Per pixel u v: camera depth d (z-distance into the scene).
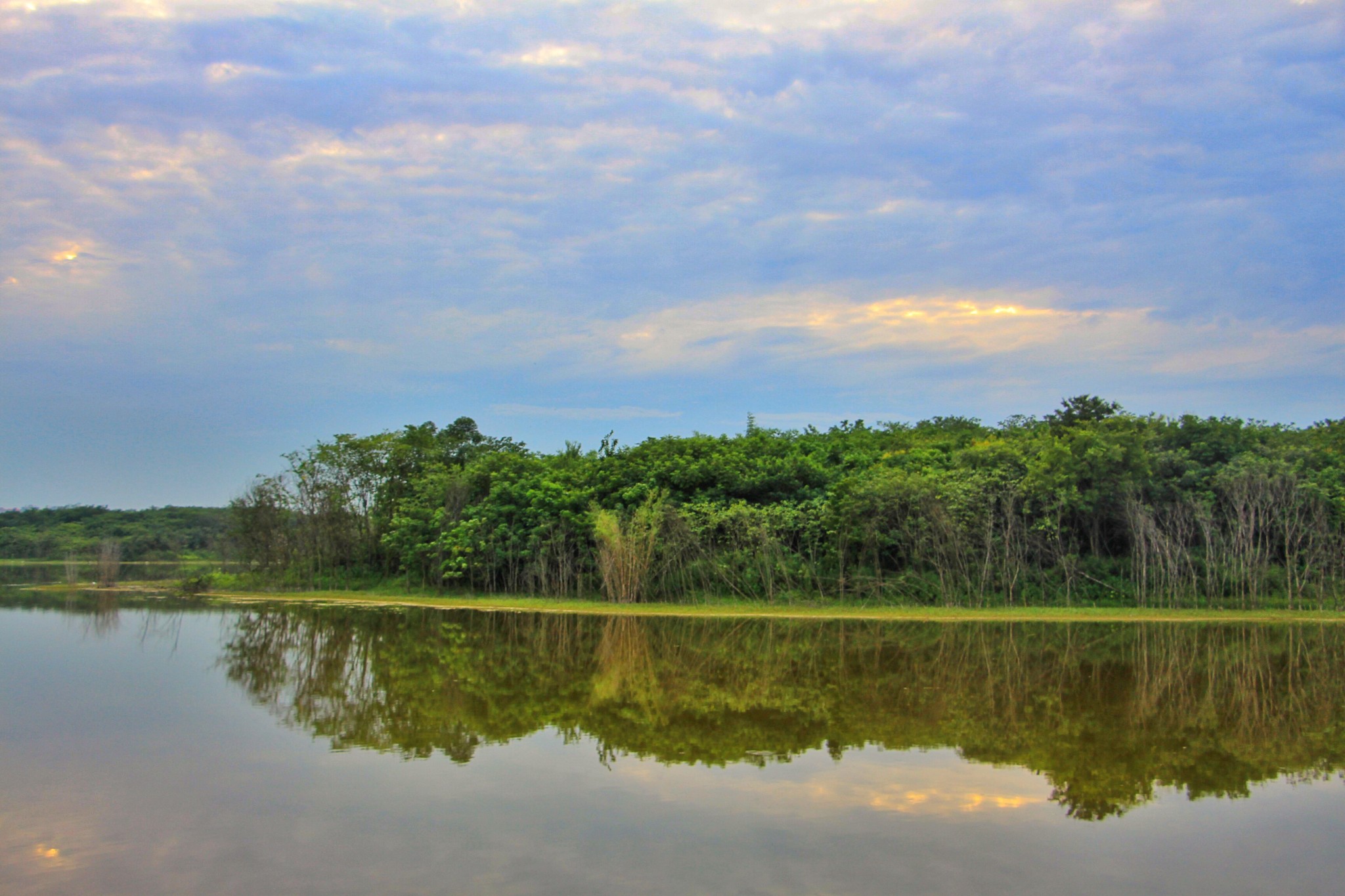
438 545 44.34
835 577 37.66
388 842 9.49
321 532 48.47
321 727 14.84
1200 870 9.11
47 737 13.84
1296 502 34.94
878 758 13.16
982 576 35.75
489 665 21.97
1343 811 11.00
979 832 10.03
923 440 49.69
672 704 17.16
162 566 61.78
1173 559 35.66
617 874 8.69
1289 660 23.17
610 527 38.97
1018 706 17.14
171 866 8.83
